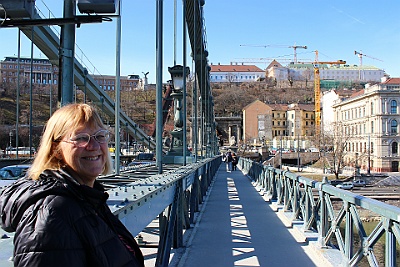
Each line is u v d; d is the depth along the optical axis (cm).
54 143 157
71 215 134
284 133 11812
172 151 1255
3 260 145
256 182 1684
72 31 325
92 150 160
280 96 15100
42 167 150
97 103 1535
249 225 742
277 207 912
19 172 902
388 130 6306
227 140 11150
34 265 124
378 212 316
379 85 6388
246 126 11094
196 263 494
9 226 137
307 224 625
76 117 158
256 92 15512
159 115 660
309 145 9325
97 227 143
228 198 1180
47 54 840
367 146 6612
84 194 145
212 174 2047
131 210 283
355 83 15762
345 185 3931
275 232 675
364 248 357
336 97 8800
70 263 129
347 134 7069
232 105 14188
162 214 493
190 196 786
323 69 17325
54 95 1603
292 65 17625
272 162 7031
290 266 477
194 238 633
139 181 456
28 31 746
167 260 457
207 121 2486
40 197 135
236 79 17125
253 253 539
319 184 530
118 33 609
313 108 12019
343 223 541
